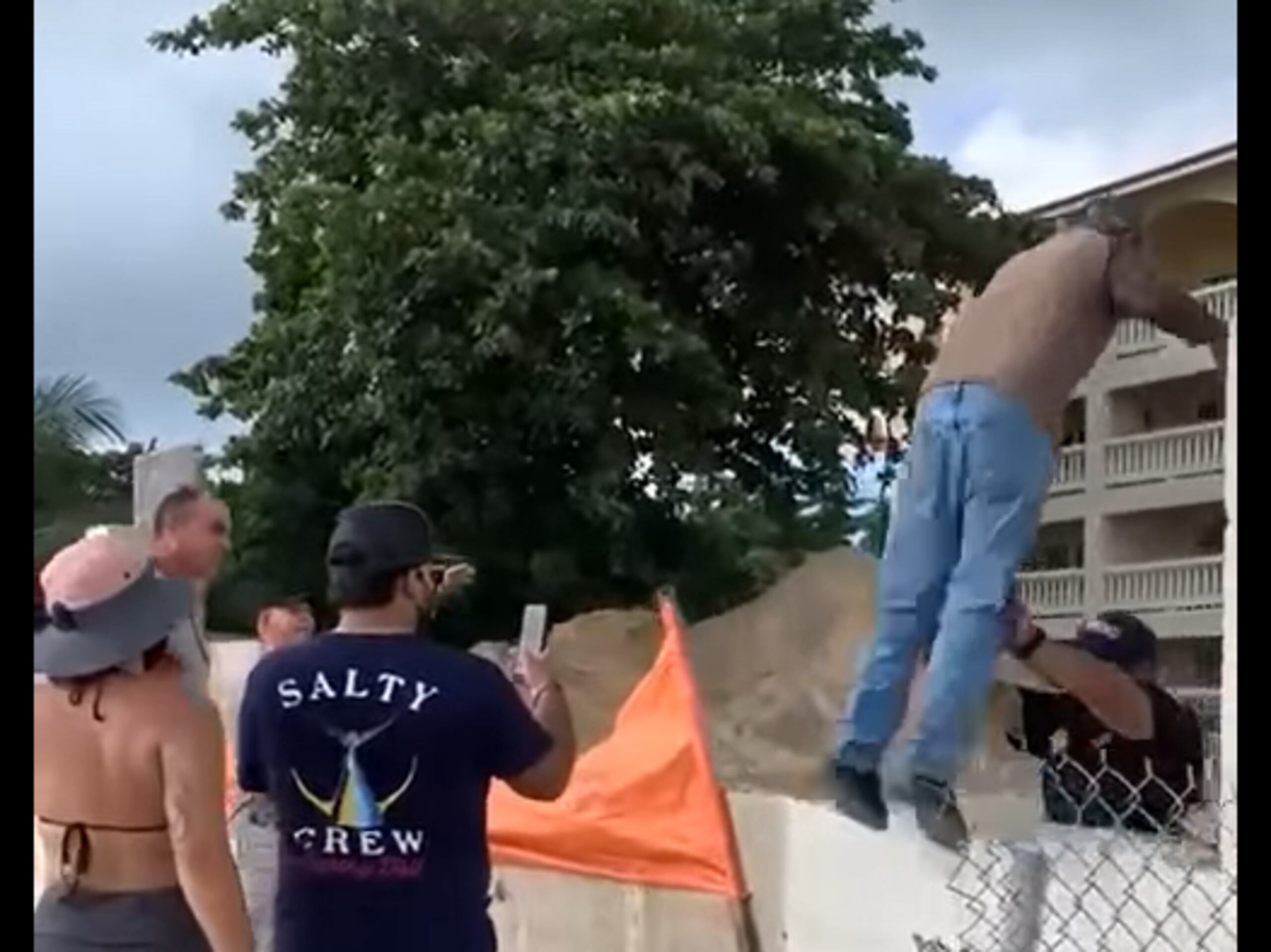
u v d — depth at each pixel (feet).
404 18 48.85
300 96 51.19
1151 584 35.12
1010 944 12.73
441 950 11.20
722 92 47.80
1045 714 14.76
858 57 52.06
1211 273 40.37
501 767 11.51
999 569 14.51
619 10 49.70
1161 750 14.25
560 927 18.26
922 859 14.39
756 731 24.50
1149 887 12.30
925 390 15.64
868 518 47.09
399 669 11.35
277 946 11.45
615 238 45.11
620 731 17.42
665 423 46.16
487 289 45.65
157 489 14.65
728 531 49.08
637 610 45.57
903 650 15.33
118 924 11.50
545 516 47.78
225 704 16.19
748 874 17.34
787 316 49.08
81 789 11.53
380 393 46.75
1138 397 38.78
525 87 47.98
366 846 11.23
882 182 48.29
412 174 46.26
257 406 50.19
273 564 50.49
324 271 49.67
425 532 11.75
